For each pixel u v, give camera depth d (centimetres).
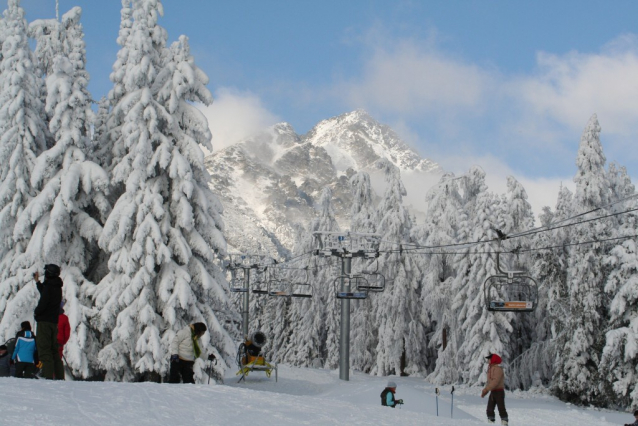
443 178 6088
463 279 5019
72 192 2984
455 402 3753
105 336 3077
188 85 3225
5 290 2902
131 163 3083
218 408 1029
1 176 3075
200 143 3294
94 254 3322
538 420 3077
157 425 841
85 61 3328
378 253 4138
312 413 1073
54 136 3281
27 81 3152
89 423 799
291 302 7725
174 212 3125
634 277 3928
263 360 3825
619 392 3878
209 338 3036
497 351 4647
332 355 6831
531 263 5331
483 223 4738
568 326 4359
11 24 3191
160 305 3062
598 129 4578
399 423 1081
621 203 4747
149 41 3206
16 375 1409
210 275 3234
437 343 5647
